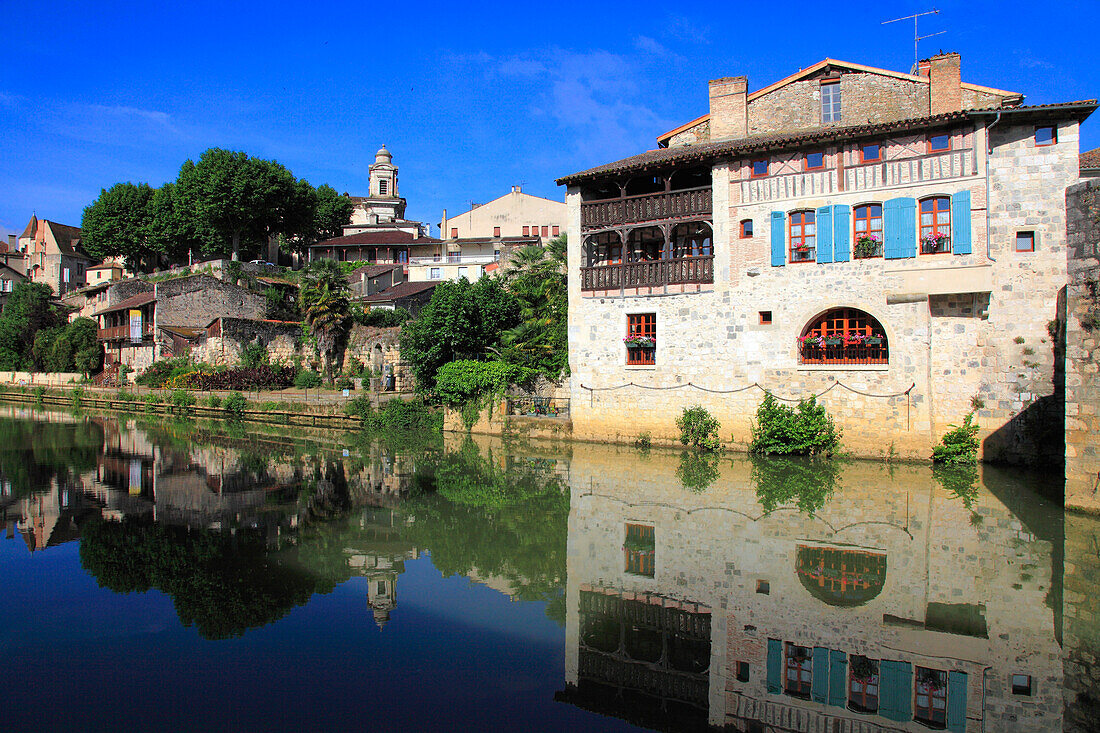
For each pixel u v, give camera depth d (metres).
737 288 21.70
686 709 6.98
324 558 11.52
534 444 24.72
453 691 7.23
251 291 52.66
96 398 44.66
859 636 8.50
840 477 17.53
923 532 12.42
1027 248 18.53
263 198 58.12
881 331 20.19
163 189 62.91
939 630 8.57
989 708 6.94
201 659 7.84
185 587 10.16
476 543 12.33
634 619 9.13
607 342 23.91
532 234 63.75
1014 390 18.58
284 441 26.84
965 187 18.83
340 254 66.56
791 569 10.77
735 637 8.60
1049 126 18.39
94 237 65.12
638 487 16.80
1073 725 6.58
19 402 48.09
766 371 21.33
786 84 24.39
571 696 7.19
